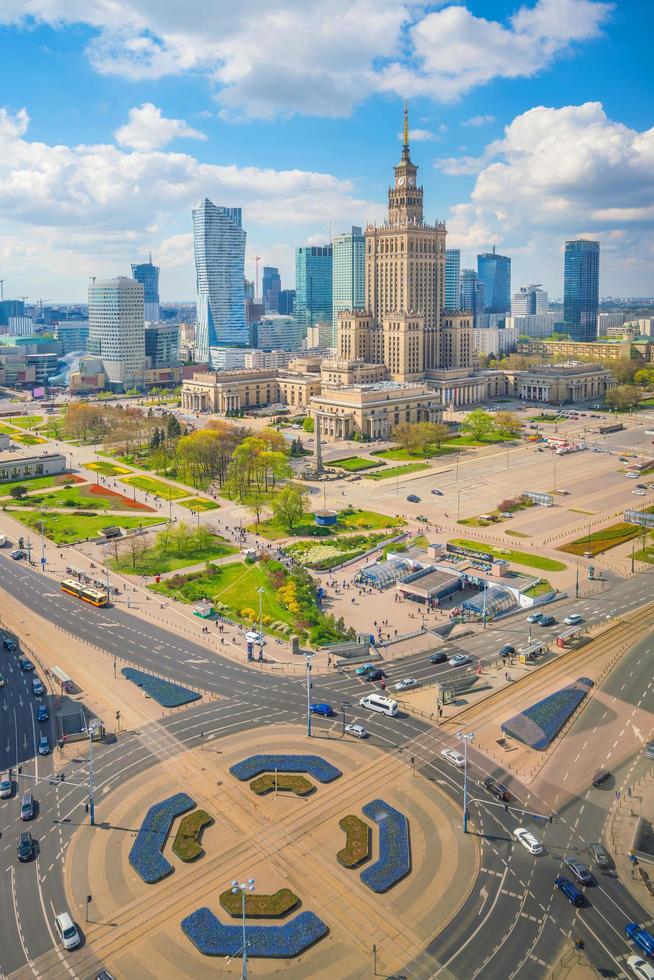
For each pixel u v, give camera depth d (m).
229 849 136.00
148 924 120.69
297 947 115.12
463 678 191.38
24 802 146.75
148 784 154.25
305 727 173.88
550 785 153.88
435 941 117.19
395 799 149.62
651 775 157.00
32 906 124.12
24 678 197.12
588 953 115.25
